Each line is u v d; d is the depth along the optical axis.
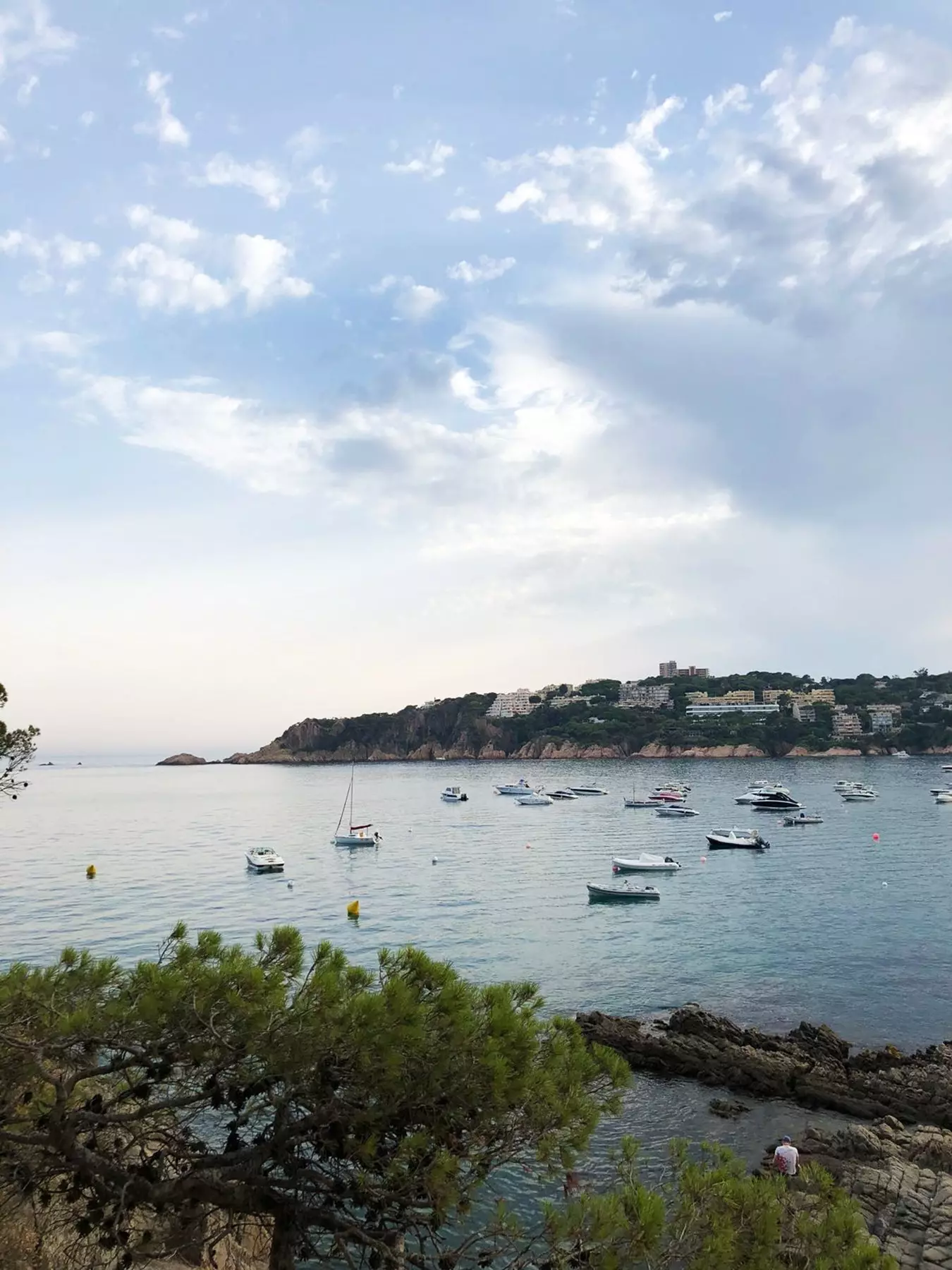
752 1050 29.55
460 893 65.81
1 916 56.25
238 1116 7.50
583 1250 7.22
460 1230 13.54
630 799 144.75
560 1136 7.69
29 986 7.60
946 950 45.47
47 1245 8.79
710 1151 9.53
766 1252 7.77
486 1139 7.59
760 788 155.50
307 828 120.62
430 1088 7.17
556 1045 8.08
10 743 14.57
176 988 7.09
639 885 63.38
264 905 60.53
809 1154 21.83
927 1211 18.28
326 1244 10.15
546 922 54.25
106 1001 7.59
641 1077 27.98
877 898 61.06
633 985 39.84
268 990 7.18
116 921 54.56
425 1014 7.20
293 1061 6.93
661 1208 7.44
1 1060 7.15
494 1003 7.89
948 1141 21.88
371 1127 7.22
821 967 42.47
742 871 75.50
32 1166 7.22
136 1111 7.53
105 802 182.62
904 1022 34.50
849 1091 26.16
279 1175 8.04
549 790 186.88
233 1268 11.57
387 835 110.44
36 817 144.25
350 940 49.41
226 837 109.88
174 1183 7.21
